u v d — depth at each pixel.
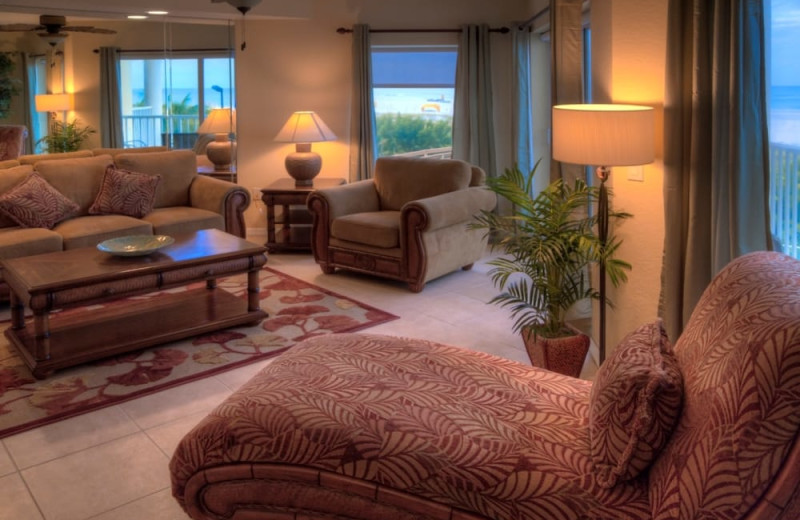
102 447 2.89
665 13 2.98
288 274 5.52
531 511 1.71
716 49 2.58
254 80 6.58
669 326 2.97
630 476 1.69
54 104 5.90
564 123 2.98
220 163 6.65
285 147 6.68
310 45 6.51
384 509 1.85
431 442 1.86
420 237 4.88
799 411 1.33
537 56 6.29
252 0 5.54
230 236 4.54
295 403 2.03
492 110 6.47
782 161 2.76
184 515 2.43
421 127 6.89
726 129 2.61
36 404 3.26
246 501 1.99
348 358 2.39
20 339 3.85
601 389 1.80
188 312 4.29
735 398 1.43
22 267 3.79
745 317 1.63
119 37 6.09
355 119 6.46
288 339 4.09
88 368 3.67
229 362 3.75
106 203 5.37
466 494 1.77
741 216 2.61
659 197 3.13
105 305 4.68
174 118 6.41
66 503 2.50
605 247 3.19
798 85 2.64
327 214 5.34
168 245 4.16
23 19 5.71
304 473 1.90
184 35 6.32
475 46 6.32
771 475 1.35
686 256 2.85
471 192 5.30
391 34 6.47
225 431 1.99
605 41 3.36
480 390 2.20
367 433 1.89
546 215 3.25
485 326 4.34
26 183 5.05
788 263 1.90
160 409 3.22
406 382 2.21
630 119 2.84
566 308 3.33
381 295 4.97
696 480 1.45
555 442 1.91
